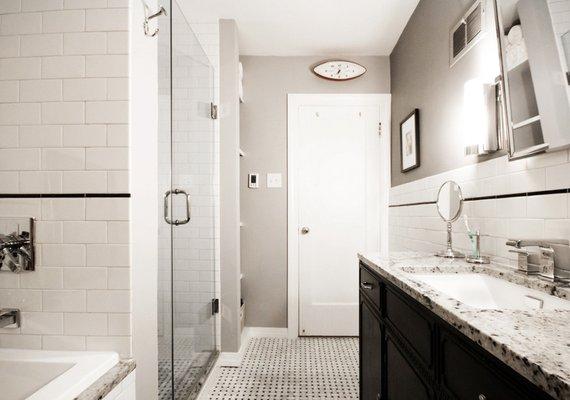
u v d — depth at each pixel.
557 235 1.07
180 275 2.20
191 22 2.43
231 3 2.24
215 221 2.38
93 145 1.14
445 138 1.84
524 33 1.15
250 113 2.91
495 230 1.39
